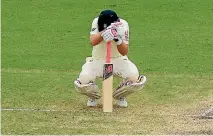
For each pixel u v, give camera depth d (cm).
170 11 7331
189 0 7694
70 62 5459
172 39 6334
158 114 3816
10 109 3872
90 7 7438
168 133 3441
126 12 7275
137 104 4059
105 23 3775
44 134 3400
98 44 3838
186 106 4028
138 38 6353
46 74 4978
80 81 3869
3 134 3394
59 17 7106
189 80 4797
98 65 3866
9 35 6381
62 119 3675
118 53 3875
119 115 3769
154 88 4512
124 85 3844
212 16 7188
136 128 3519
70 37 6375
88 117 3716
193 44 6147
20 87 4481
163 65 5372
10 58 5534
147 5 7512
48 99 4153
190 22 6981
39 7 7444
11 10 7312
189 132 3462
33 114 3769
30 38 6303
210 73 5078
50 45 6053
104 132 3441
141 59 5578
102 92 4025
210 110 3925
